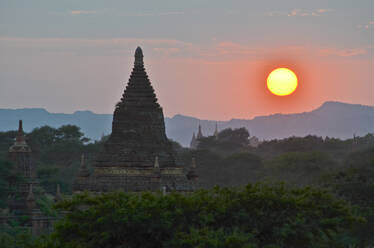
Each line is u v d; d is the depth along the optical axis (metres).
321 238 114.69
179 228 109.19
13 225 175.25
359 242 153.38
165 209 109.94
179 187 158.38
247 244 105.19
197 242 104.56
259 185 120.69
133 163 157.75
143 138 160.62
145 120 162.00
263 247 109.62
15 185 196.00
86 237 110.31
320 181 188.88
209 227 110.44
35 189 197.38
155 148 160.00
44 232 172.12
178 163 161.25
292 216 112.44
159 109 164.00
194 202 111.44
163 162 159.38
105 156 158.75
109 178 156.88
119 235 108.94
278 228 111.38
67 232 110.75
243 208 112.81
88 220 110.69
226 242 104.69
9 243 135.12
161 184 156.12
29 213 180.50
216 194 118.44
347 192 173.12
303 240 112.25
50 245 108.94
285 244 112.88
